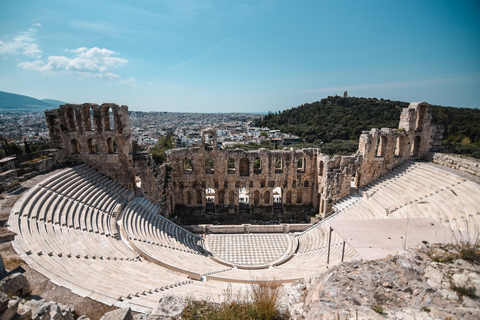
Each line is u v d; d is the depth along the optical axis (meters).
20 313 9.26
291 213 45.00
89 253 21.75
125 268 21.23
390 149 40.09
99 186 35.28
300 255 32.56
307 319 10.97
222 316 11.52
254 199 47.31
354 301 11.06
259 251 34.09
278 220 43.75
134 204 36.25
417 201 31.33
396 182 37.53
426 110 39.47
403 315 9.91
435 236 18.61
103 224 28.45
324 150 89.75
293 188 46.00
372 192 38.00
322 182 42.09
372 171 40.53
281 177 45.22
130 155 38.41
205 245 35.38
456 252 13.77
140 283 18.66
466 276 11.63
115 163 38.62
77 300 14.40
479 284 11.08
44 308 9.88
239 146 115.38
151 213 36.56
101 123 37.59
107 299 14.83
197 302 12.97
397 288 11.57
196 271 25.23
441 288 11.17
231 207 44.75
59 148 37.84
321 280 13.29
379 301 10.98
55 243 21.23
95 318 13.21
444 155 37.12
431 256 13.53
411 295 11.12
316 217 41.66
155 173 39.06
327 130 122.00
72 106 36.88
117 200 34.62
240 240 36.84
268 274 26.34
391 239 18.30
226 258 32.47
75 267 18.67
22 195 26.22
